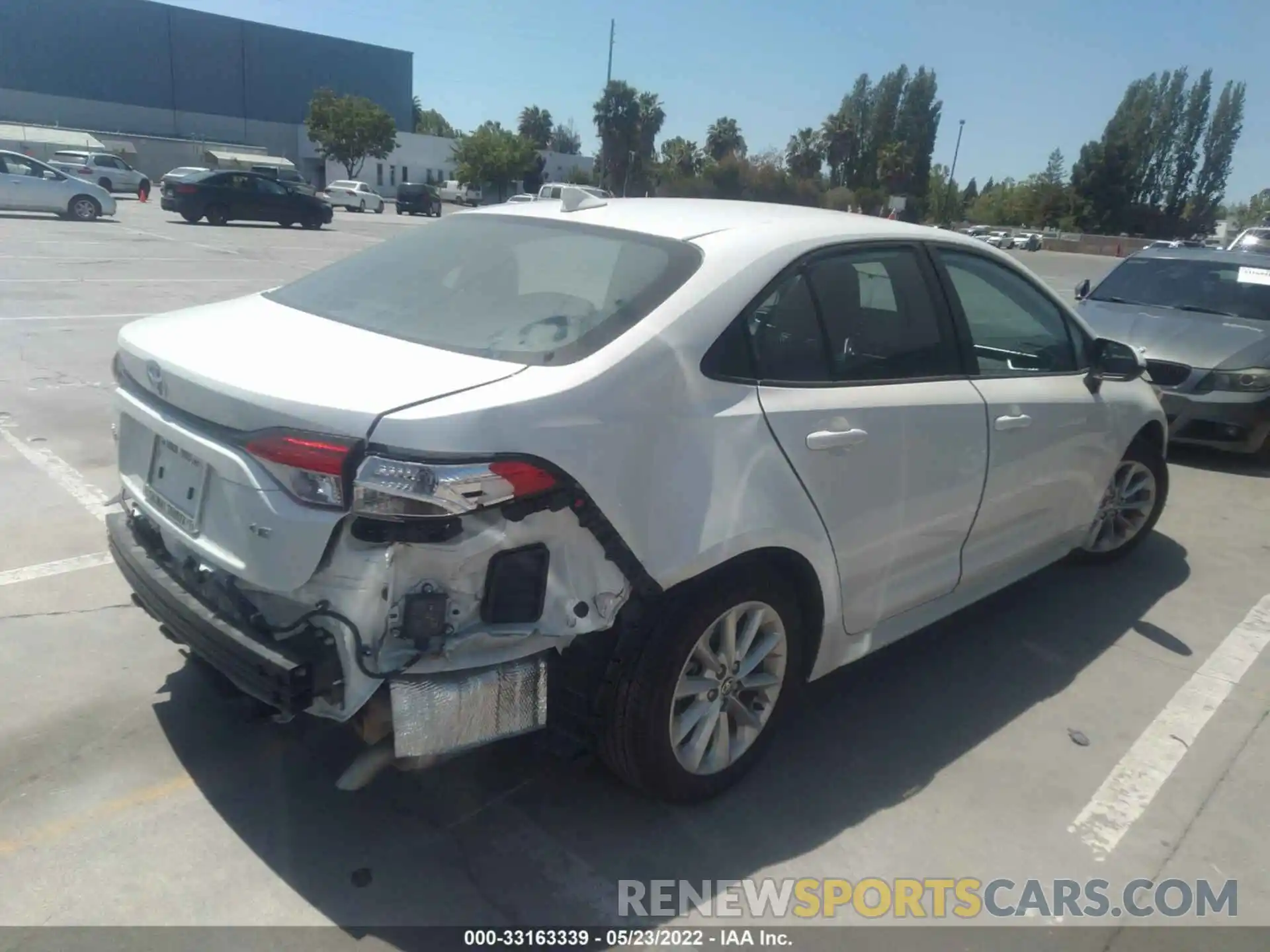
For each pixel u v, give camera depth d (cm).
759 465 281
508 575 241
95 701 339
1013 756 345
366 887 263
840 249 323
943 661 412
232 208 2612
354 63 8381
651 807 303
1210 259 842
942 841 299
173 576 281
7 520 487
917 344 346
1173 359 718
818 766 331
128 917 248
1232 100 8481
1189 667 418
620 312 272
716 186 5134
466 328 278
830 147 7938
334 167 7388
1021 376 393
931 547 356
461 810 297
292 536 234
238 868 267
